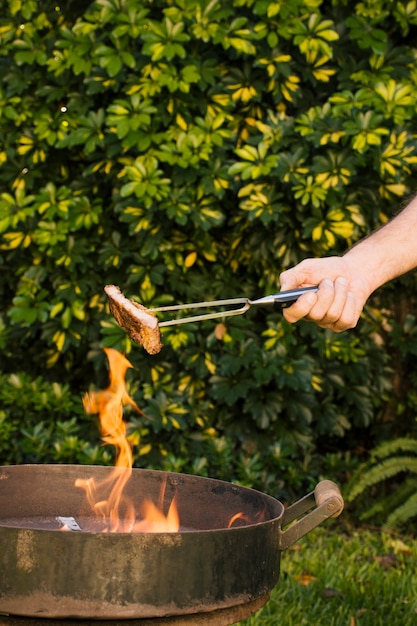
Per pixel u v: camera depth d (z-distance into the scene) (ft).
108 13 12.92
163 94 13.37
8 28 13.87
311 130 13.05
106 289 6.75
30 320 13.47
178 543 5.31
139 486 7.54
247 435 14.42
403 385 15.99
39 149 13.89
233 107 13.46
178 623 5.55
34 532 5.17
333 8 14.15
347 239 14.01
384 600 11.49
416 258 7.61
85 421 14.73
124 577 5.22
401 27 14.42
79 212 13.39
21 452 14.32
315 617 10.94
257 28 13.19
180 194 13.10
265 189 13.11
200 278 14.02
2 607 5.21
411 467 13.88
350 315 6.72
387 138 13.55
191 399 14.17
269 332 13.87
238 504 7.00
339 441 16.16
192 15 12.96
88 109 13.85
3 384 14.10
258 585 5.82
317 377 14.21
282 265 13.89
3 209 13.24
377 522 14.51
